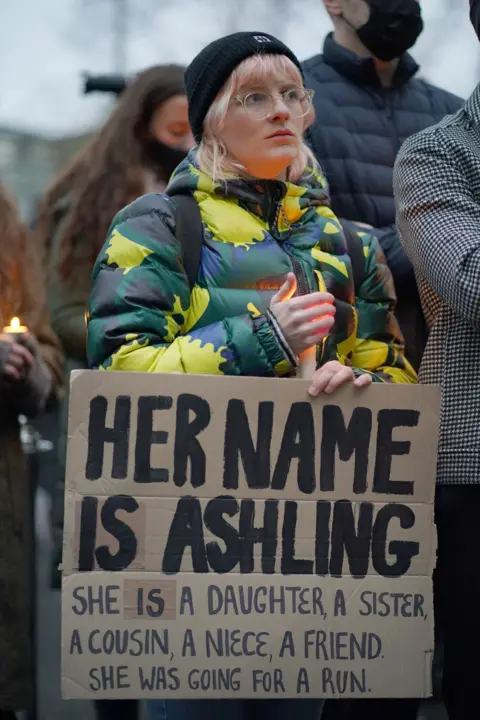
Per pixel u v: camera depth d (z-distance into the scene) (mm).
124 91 16344
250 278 10719
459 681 11008
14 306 14375
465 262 10352
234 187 10812
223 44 10945
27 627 13242
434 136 11117
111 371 9812
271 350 10273
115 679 9734
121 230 10742
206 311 10633
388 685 10016
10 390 13305
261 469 9922
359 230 12805
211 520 9859
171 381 9852
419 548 10125
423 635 10102
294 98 11000
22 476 13438
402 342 11922
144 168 15977
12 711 13086
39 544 28172
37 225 16703
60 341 16016
